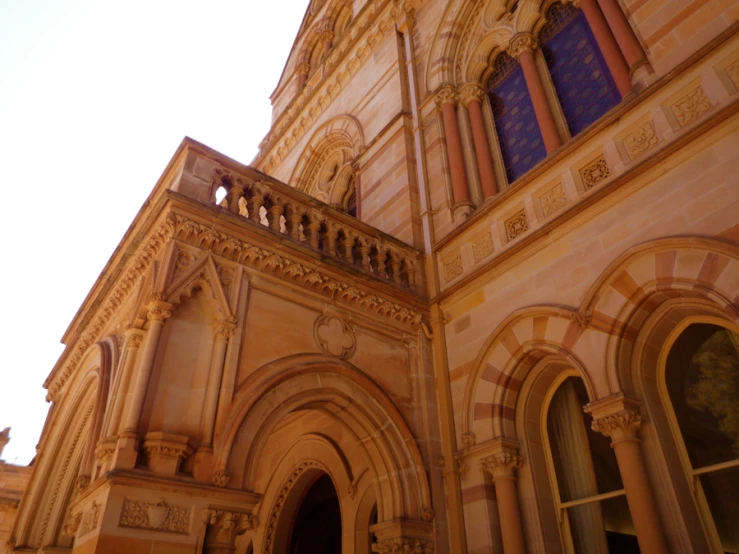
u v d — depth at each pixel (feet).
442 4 48.21
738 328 20.99
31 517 33.96
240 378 24.90
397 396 30.96
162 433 21.21
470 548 27.22
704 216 23.13
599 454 26.58
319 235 33.09
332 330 29.94
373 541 32.60
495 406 28.89
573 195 29.09
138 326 24.17
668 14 28.19
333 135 55.47
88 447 23.72
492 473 27.81
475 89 41.88
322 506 41.96
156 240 26.32
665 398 24.27
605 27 32.24
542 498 26.91
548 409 29.58
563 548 26.05
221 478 21.77
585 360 25.45
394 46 50.83
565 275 27.96
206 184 28.19
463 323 32.73
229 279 27.02
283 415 25.72
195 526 20.54
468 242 34.68
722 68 24.53
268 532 37.70
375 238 35.09
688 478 22.53
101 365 26.43
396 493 27.99
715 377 23.24
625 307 24.68
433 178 40.11
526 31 39.04
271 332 27.22
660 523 21.43
